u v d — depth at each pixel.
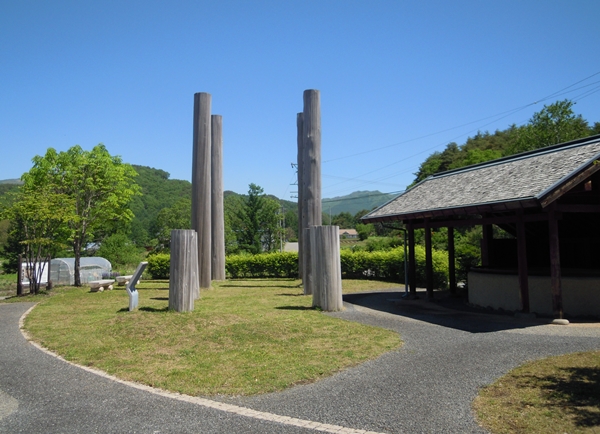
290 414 4.95
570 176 9.39
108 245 37.56
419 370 6.53
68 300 15.54
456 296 16.14
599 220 13.45
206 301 13.85
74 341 8.71
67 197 19.69
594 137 11.13
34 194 18.58
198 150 17.77
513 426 4.48
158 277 26.11
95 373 6.73
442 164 54.66
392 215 14.52
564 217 13.53
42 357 7.72
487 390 5.57
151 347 8.16
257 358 7.33
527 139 37.25
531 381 5.86
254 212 40.53
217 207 21.58
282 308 12.35
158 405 5.33
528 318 10.71
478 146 63.72
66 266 24.75
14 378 6.55
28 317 11.91
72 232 21.28
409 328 9.72
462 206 11.26
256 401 5.41
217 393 5.73
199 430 4.57
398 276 22.31
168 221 40.56
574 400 5.13
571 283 11.27
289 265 25.48
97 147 22.38
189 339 8.62
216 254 21.80
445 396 5.41
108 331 9.41
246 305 12.87
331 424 4.65
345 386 5.88
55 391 5.93
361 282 21.86
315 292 12.30
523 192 10.04
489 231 15.52
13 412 5.21
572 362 6.73
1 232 41.25
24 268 20.53
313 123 17.05
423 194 15.36
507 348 7.74
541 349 7.62
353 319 10.83
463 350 7.67
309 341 8.46
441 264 19.92
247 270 25.91
